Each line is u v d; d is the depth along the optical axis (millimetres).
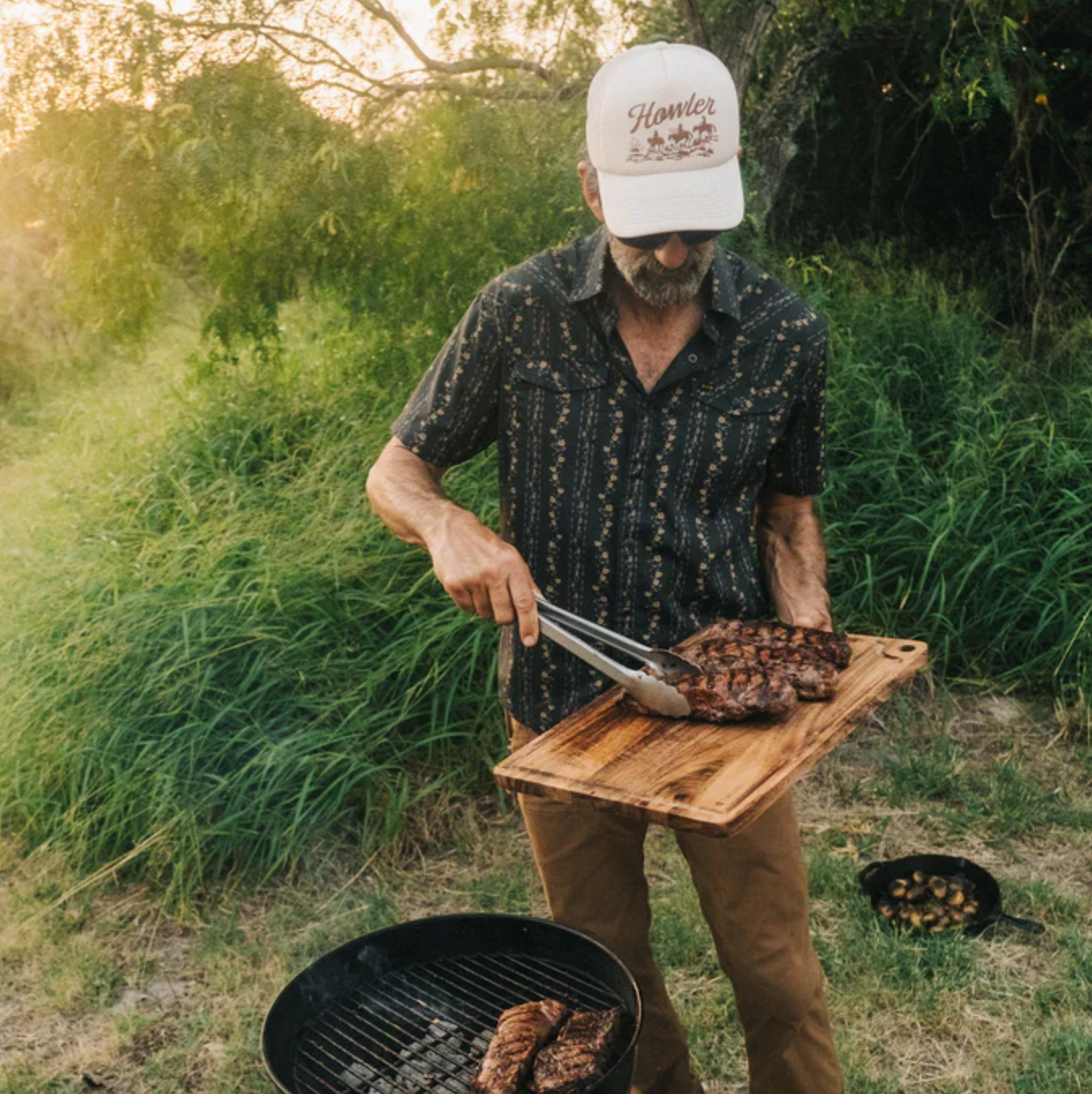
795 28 6555
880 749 4375
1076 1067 2795
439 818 3939
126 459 5801
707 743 1827
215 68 4547
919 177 7578
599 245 1974
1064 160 7020
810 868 3652
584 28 5043
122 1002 3203
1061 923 3381
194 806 3684
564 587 2088
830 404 5172
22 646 4312
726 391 2008
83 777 3873
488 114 4922
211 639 3965
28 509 5801
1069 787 4090
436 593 4375
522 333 1997
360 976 1922
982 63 5648
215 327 5531
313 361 6500
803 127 7398
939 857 3566
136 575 4434
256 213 5090
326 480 4859
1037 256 6957
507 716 2309
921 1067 2855
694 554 2062
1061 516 4727
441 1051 1779
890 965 3195
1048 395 5793
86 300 5379
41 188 4895
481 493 4578
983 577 4781
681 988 3158
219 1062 2955
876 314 6051
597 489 2025
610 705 1995
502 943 1983
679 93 1772
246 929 3482
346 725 3945
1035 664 4691
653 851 3816
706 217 1788
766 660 1964
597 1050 1635
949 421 5488
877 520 4969
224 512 4859
